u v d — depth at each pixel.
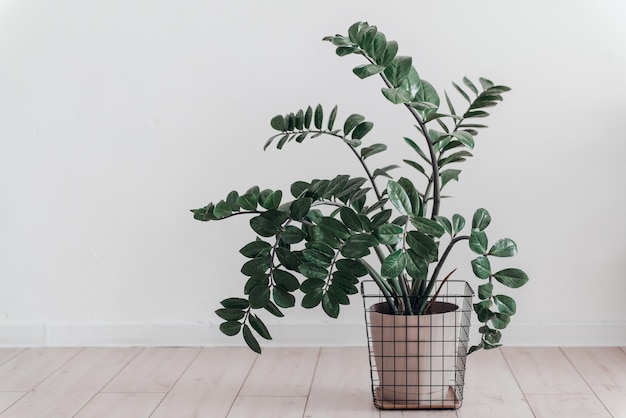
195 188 2.74
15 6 2.70
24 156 2.75
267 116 2.70
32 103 2.73
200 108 2.71
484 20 2.63
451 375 2.36
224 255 2.75
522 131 2.66
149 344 2.79
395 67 2.06
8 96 2.73
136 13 2.69
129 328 2.79
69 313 2.80
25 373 2.52
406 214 2.03
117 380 2.44
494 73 2.65
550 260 2.69
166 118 2.72
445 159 2.18
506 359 2.59
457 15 2.63
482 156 2.67
